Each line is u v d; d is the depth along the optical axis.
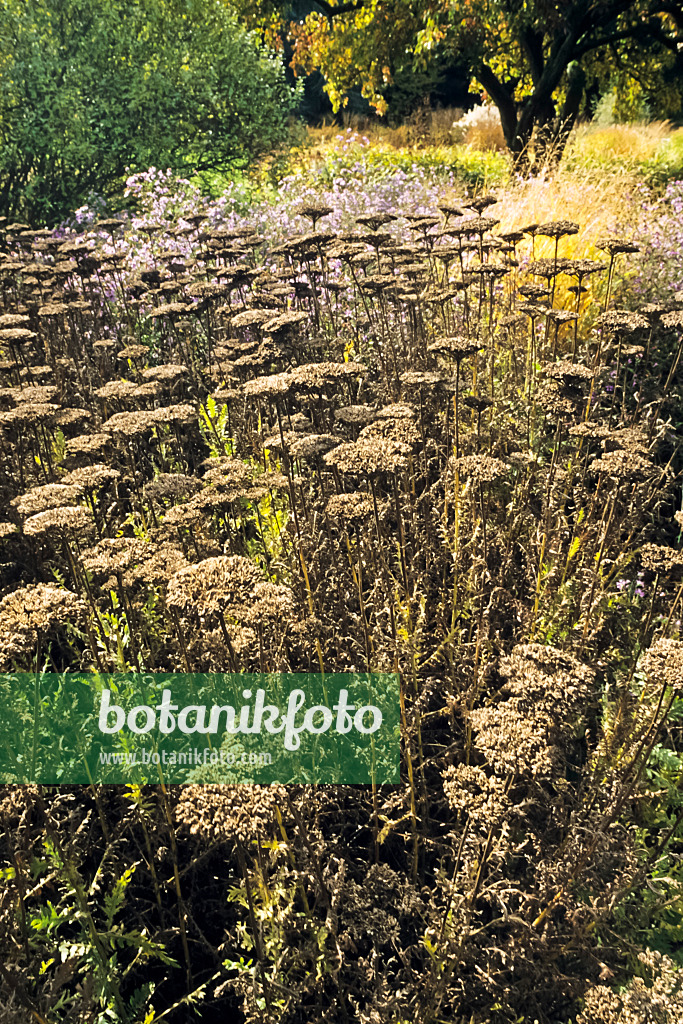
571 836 2.28
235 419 4.44
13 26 10.64
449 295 5.30
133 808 2.46
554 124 13.23
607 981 2.21
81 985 2.06
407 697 2.82
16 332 4.89
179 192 10.22
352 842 2.72
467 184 12.45
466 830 2.42
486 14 14.63
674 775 2.78
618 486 3.38
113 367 6.32
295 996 2.12
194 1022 2.32
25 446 4.46
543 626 3.15
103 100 11.23
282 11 18.47
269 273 6.50
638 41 20.02
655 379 5.03
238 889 2.33
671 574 3.38
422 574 3.30
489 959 2.20
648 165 14.52
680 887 2.41
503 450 4.28
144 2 11.59
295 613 2.86
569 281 6.54
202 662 2.89
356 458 2.66
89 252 6.96
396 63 17.95
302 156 15.08
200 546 3.12
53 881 2.44
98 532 3.48
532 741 2.04
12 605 2.26
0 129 10.94
